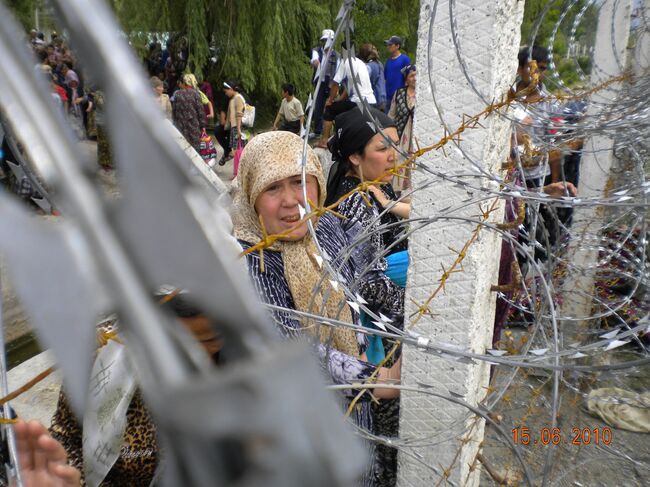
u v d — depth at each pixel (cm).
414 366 169
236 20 1051
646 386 253
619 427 240
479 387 171
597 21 267
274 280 152
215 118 1134
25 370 261
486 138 146
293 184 157
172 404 15
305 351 17
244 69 1057
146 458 112
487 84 143
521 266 224
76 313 18
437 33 148
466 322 158
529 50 171
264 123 1216
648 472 216
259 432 15
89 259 18
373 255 188
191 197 19
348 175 240
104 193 19
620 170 269
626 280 242
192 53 975
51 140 20
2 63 21
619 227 230
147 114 19
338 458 16
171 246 18
